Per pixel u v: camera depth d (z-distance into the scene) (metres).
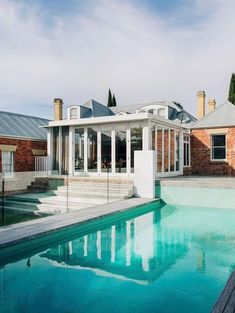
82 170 16.11
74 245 7.54
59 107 22.89
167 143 16.52
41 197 13.49
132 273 5.75
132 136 14.70
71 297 4.75
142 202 11.57
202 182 12.45
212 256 6.74
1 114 18.42
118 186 13.66
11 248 6.34
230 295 3.96
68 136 16.48
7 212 12.30
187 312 4.30
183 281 5.41
